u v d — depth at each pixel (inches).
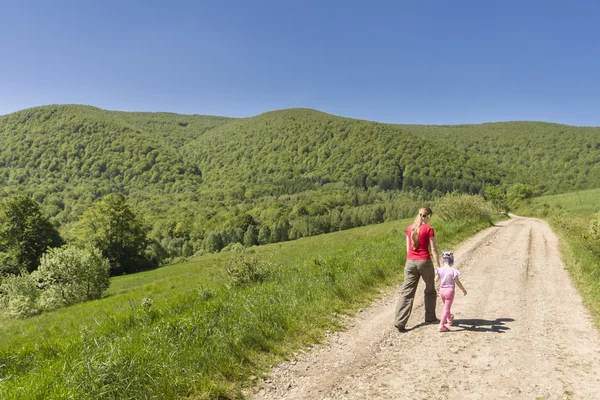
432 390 160.7
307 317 263.4
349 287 334.6
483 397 152.7
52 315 904.9
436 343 215.8
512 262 489.4
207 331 223.1
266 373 190.7
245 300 292.5
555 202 2746.1
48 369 177.8
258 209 5772.6
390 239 666.8
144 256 2573.8
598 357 189.3
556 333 225.5
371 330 247.6
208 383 173.5
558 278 384.5
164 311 309.9
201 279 874.1
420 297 327.9
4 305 1137.4
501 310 278.8
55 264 1138.0
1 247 2079.2
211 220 4803.2
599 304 275.3
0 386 157.9
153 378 169.3
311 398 161.3
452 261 248.5
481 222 1060.5
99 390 154.5
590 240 536.4
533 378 168.2
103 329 265.3
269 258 461.7
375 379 175.3
